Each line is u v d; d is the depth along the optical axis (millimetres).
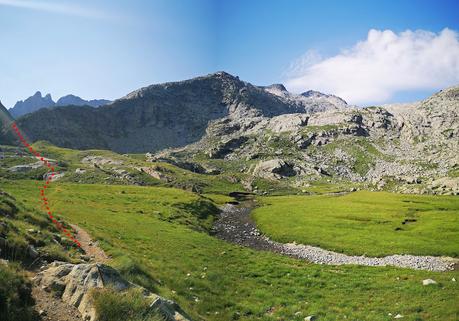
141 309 18609
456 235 72938
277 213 107250
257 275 41938
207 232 80188
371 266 50188
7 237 23562
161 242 50875
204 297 31516
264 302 32344
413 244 67062
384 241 70312
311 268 47375
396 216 98188
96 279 20188
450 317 27797
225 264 44906
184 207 100312
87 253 32438
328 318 28875
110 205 87750
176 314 19797
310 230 81000
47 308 18234
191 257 45344
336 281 40500
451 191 186875
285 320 28469
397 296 34562
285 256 60219
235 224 96062
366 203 130500
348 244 69062
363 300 33875
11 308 16438
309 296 35188
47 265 22922
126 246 43156
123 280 21094
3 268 18609
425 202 129375
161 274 34031
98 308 17922
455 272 49531
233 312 28891
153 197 110812
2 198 36031
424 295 34250
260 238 78688
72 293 19516
